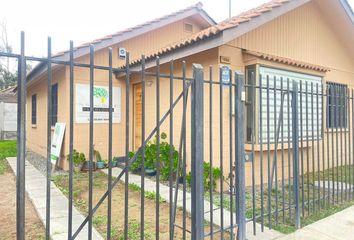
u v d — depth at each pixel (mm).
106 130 8648
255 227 3668
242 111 3383
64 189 5836
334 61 9273
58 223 3969
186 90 2873
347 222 4109
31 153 11969
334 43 9266
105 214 4445
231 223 3309
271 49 7145
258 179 6434
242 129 3373
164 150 6812
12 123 19922
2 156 10656
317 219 4227
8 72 32625
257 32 6797
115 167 8180
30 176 7039
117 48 9023
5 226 4066
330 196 5070
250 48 6613
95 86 8461
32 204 4992
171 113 2760
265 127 6359
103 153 8570
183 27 11172
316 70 7355
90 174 2307
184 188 2891
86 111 8344
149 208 4770
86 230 3750
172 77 2748
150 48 9898
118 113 8969
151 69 7910
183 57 6707
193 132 2883
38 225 4012
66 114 8125
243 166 3367
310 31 8375
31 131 13445
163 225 4035
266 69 6359
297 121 4152
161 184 6277
